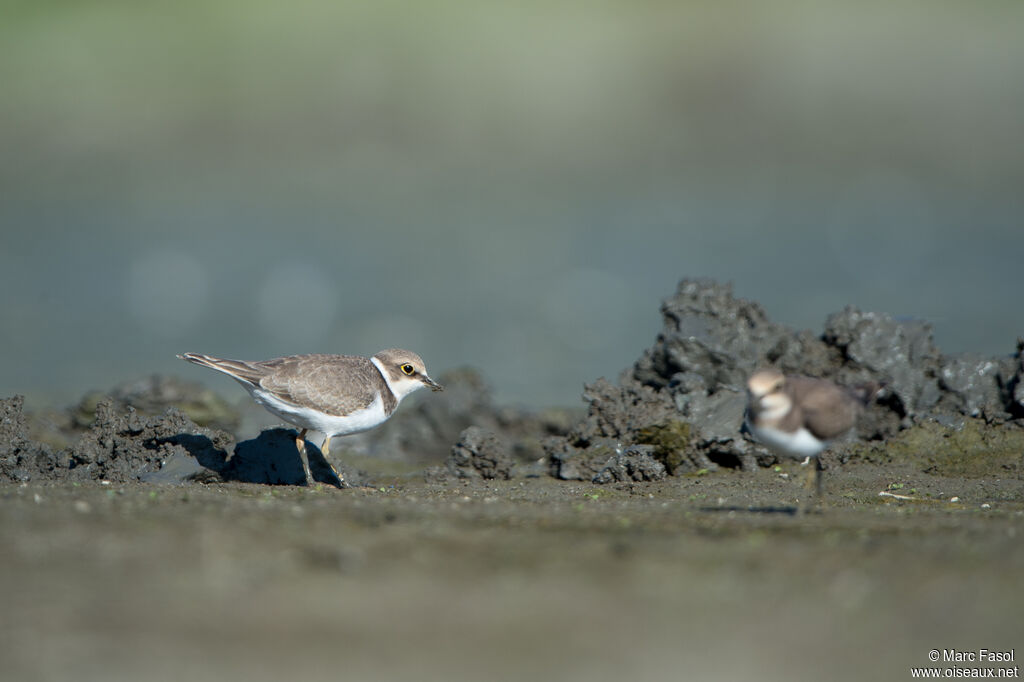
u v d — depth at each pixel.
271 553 6.46
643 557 6.54
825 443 8.14
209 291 26.64
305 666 4.97
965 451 10.84
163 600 5.65
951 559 6.55
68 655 5.02
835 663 5.09
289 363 9.84
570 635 5.32
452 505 8.52
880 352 11.47
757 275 27.81
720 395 11.30
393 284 27.47
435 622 5.44
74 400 17.19
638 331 24.09
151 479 9.61
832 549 6.79
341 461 10.68
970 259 28.88
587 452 10.96
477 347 22.66
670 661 5.07
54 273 27.48
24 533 6.78
